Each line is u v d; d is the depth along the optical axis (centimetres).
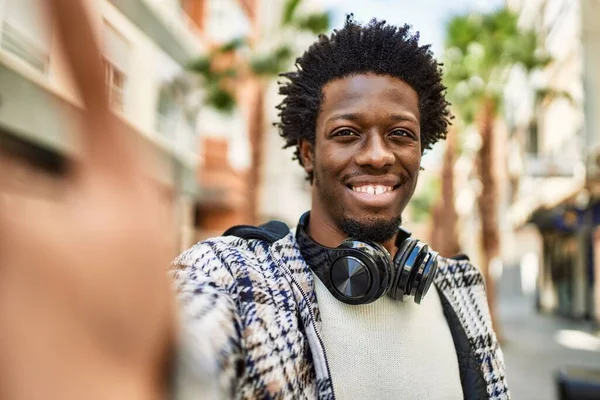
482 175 1100
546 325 1423
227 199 1598
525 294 2288
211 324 61
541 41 1465
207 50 1363
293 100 113
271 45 1109
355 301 98
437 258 108
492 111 1099
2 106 362
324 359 83
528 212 1791
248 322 73
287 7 1047
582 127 1220
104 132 33
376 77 104
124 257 33
